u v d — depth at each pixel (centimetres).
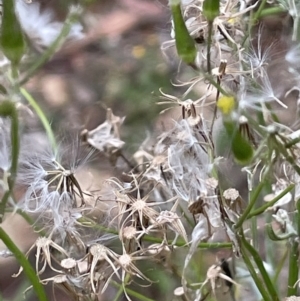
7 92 25
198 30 28
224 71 27
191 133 27
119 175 33
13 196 28
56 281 27
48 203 27
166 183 28
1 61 26
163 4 32
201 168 27
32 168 28
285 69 29
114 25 67
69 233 28
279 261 33
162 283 38
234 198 27
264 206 27
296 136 26
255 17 29
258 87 28
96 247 27
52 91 60
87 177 33
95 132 33
